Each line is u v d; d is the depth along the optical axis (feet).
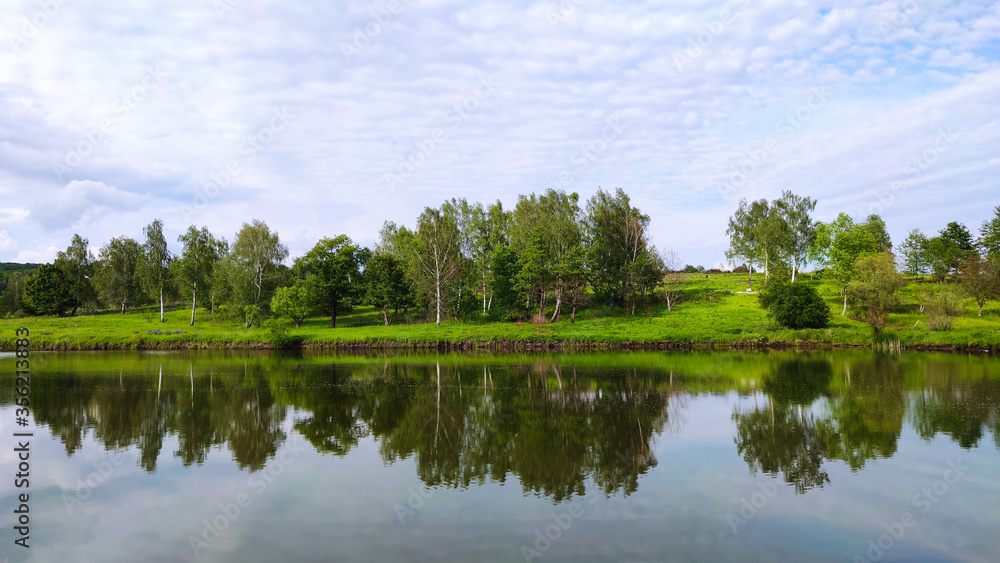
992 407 84.89
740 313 230.89
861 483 52.85
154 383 116.16
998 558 37.99
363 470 57.98
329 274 254.47
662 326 210.59
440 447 66.49
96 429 76.02
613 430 73.67
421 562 37.37
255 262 252.83
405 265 272.72
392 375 127.54
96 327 243.60
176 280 263.29
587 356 165.89
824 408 85.61
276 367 144.05
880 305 191.62
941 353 162.61
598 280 259.19
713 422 77.46
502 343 197.77
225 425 78.18
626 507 47.21
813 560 37.81
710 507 47.21
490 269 273.95
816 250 274.98
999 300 237.04
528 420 80.07
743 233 308.19
